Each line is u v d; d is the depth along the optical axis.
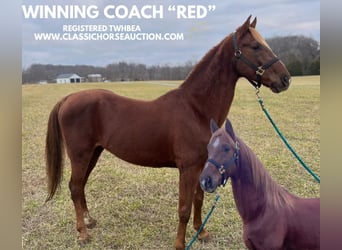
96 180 5.08
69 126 3.36
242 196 2.26
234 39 3.00
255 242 2.28
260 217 2.25
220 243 3.37
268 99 14.28
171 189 4.75
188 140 3.01
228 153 2.14
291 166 5.36
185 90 3.17
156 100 3.26
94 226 3.72
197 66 3.16
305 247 2.24
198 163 3.06
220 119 3.20
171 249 3.28
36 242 3.40
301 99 13.89
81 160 3.40
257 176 2.25
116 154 3.32
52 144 3.50
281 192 2.34
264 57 2.92
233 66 3.07
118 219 3.88
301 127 8.44
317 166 5.33
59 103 3.53
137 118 3.17
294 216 2.23
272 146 6.61
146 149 3.15
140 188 4.79
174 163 3.21
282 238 2.21
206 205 4.17
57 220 3.87
